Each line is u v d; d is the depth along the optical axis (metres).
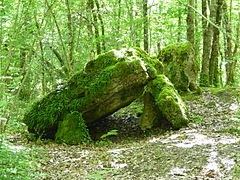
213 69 14.11
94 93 7.40
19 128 8.27
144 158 4.96
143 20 11.87
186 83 11.05
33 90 12.27
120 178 4.11
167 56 11.66
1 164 3.70
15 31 6.77
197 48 16.72
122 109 10.41
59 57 12.27
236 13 16.47
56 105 7.56
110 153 5.61
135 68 7.48
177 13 13.04
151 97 8.48
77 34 11.66
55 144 6.91
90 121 7.82
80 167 4.86
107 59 7.82
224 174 3.75
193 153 4.80
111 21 12.17
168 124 8.02
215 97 10.18
